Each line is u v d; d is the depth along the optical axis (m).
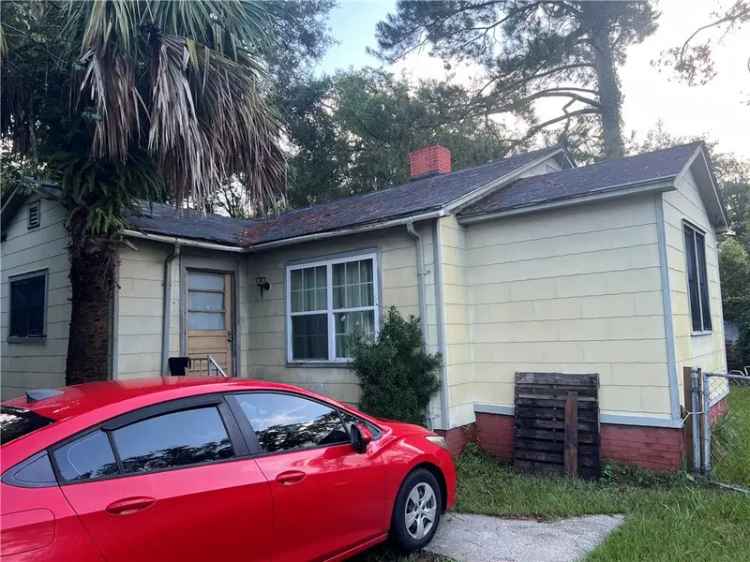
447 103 20.02
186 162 6.25
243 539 3.17
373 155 20.42
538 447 7.13
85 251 6.71
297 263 9.48
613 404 6.84
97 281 6.80
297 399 3.93
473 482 6.51
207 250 9.73
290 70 21.98
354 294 8.68
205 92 6.49
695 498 5.42
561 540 4.68
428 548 4.56
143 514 2.78
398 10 19.81
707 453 6.26
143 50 6.38
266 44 7.46
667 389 6.47
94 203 6.72
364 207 9.80
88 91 6.35
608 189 6.82
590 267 7.14
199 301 9.64
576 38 19.05
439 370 7.56
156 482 2.91
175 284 9.19
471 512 5.47
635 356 6.73
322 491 3.65
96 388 3.50
